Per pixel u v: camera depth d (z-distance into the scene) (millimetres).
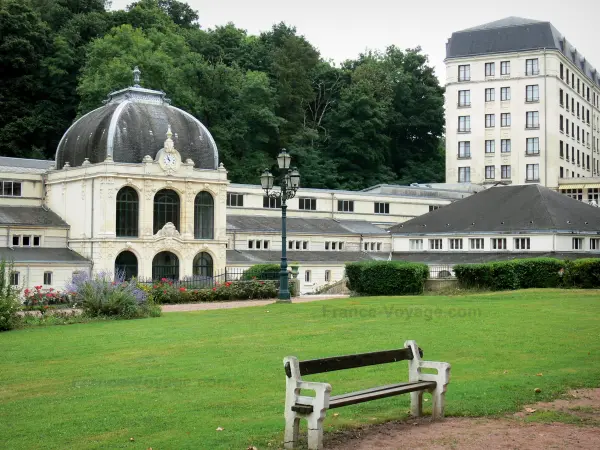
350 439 14641
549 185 127188
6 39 115312
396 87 151125
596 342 25375
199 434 14984
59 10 129000
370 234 103000
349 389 18719
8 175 80688
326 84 146000
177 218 80562
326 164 135500
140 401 17984
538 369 20781
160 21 134000
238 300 56344
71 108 119438
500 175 130000
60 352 26203
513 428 15164
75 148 80375
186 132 82875
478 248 78500
